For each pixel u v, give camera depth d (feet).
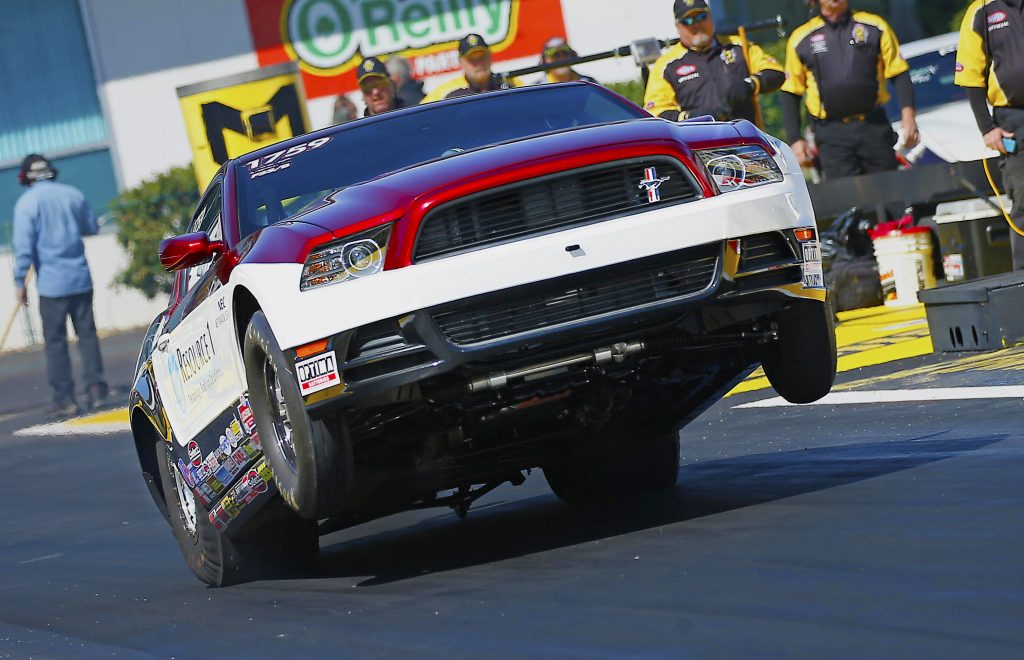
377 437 55.01
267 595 59.21
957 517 49.03
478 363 51.70
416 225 50.90
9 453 155.22
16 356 303.27
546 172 51.31
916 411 78.74
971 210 133.90
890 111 176.35
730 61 122.01
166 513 72.69
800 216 54.49
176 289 71.36
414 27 312.50
